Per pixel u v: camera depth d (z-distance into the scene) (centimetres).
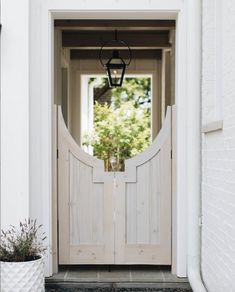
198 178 410
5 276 357
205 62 386
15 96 394
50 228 415
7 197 393
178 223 420
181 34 415
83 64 736
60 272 437
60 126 437
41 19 409
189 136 411
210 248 370
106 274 431
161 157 438
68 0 409
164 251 438
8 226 392
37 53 409
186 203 418
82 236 439
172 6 412
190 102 409
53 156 429
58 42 554
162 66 714
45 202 412
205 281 389
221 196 332
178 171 419
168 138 437
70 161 439
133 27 549
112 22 547
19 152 394
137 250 439
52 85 423
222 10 346
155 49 721
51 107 420
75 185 439
